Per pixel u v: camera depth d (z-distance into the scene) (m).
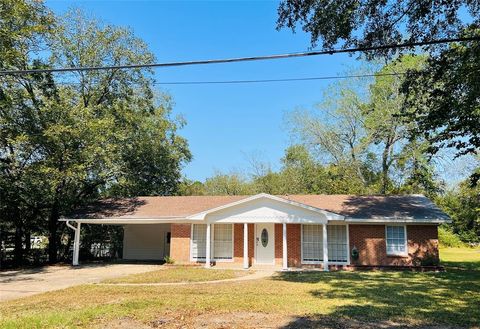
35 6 22.33
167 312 9.88
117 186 30.38
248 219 22.45
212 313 9.80
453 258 30.92
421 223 21.64
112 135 25.28
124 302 11.28
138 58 27.00
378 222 21.86
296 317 9.38
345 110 36.44
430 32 14.72
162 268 22.41
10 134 21.45
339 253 22.81
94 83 26.45
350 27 13.37
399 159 34.97
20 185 23.59
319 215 21.81
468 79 15.38
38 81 23.81
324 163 39.19
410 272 20.45
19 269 23.08
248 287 14.68
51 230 27.25
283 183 41.69
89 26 25.91
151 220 23.55
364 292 13.38
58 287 15.15
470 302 11.50
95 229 31.08
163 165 34.88
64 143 22.61
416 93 17.34
